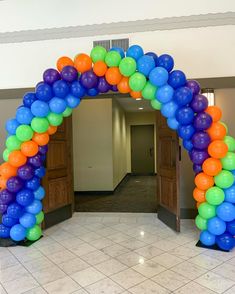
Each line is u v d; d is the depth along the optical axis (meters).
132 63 2.67
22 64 3.71
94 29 3.50
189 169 4.16
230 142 2.84
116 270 2.56
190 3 3.31
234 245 2.93
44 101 2.91
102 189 6.57
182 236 3.45
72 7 3.51
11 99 4.51
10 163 3.06
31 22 3.58
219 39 3.34
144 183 8.09
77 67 2.83
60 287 2.29
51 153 4.05
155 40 3.43
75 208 5.12
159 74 2.65
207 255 2.85
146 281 2.35
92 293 2.19
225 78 3.43
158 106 2.94
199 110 2.75
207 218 2.93
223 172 2.78
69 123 4.52
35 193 3.22
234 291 2.17
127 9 3.41
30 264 2.74
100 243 3.28
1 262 2.80
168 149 3.82
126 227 3.89
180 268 2.57
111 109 6.49
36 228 3.34
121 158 8.34
